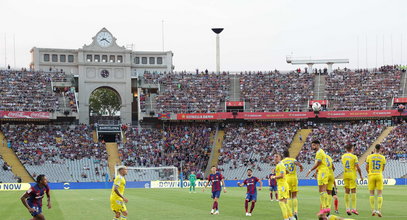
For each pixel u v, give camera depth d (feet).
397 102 293.02
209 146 279.08
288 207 70.23
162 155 269.03
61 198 141.79
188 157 268.00
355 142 266.57
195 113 290.76
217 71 335.67
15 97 279.49
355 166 81.66
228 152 270.67
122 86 313.73
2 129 266.36
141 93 312.29
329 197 75.77
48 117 273.33
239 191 173.47
